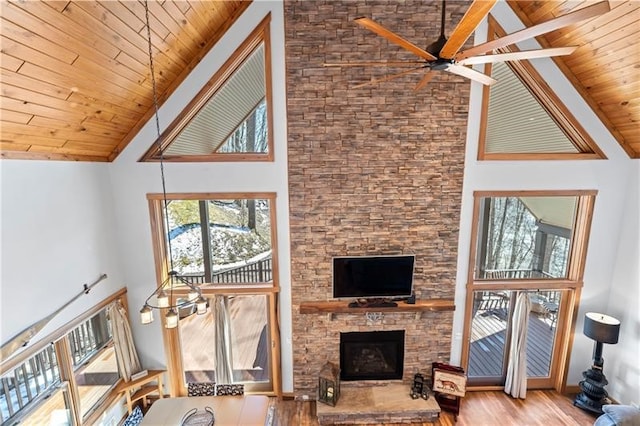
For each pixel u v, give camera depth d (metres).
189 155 4.44
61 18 2.35
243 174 4.42
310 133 4.29
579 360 4.89
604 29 3.41
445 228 4.54
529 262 4.79
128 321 4.55
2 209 2.78
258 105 4.36
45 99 2.79
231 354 4.79
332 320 4.67
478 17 1.74
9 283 2.83
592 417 4.45
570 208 4.72
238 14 4.03
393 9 4.02
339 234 4.51
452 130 4.32
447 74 4.20
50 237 3.29
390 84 4.20
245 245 4.67
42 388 3.29
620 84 3.79
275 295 4.67
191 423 3.52
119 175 4.37
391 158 4.37
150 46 3.19
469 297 4.70
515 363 4.77
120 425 4.28
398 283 4.52
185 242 4.67
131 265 4.58
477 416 4.48
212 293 4.64
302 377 4.80
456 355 4.83
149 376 4.57
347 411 4.33
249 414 3.70
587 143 4.43
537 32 1.85
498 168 4.45
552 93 4.24
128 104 3.80
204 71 4.13
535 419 4.42
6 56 2.25
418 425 4.34
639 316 4.27
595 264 4.68
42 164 3.21
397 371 4.82
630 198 4.44
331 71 4.15
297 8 4.00
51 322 3.29
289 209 4.46
